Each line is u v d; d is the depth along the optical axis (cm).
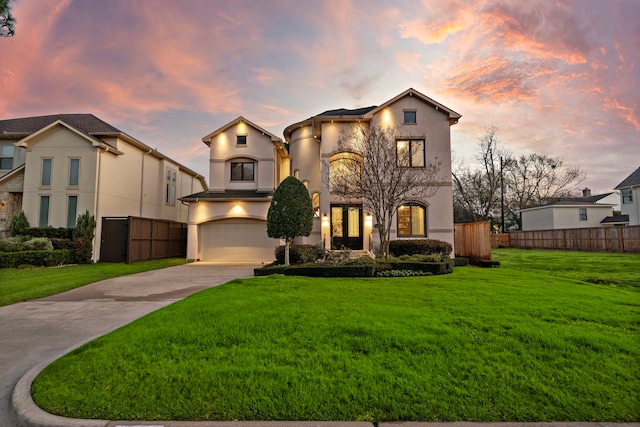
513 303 657
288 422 282
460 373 358
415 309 610
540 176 4200
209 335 471
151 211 2217
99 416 291
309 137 1897
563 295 740
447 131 1672
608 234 2403
